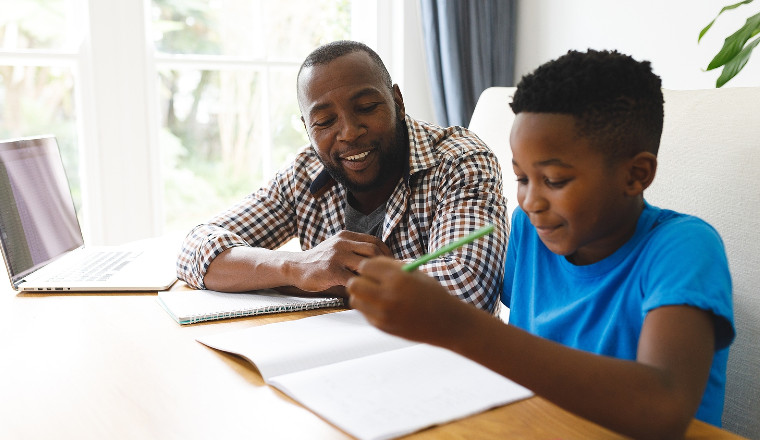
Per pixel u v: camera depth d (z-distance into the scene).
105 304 1.14
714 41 2.11
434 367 0.80
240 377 0.81
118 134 2.29
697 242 0.74
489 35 2.63
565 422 0.68
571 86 0.69
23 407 0.74
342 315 1.02
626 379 0.61
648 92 0.73
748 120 1.08
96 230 2.30
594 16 2.46
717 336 0.69
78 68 2.21
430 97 2.78
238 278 1.17
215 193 4.94
